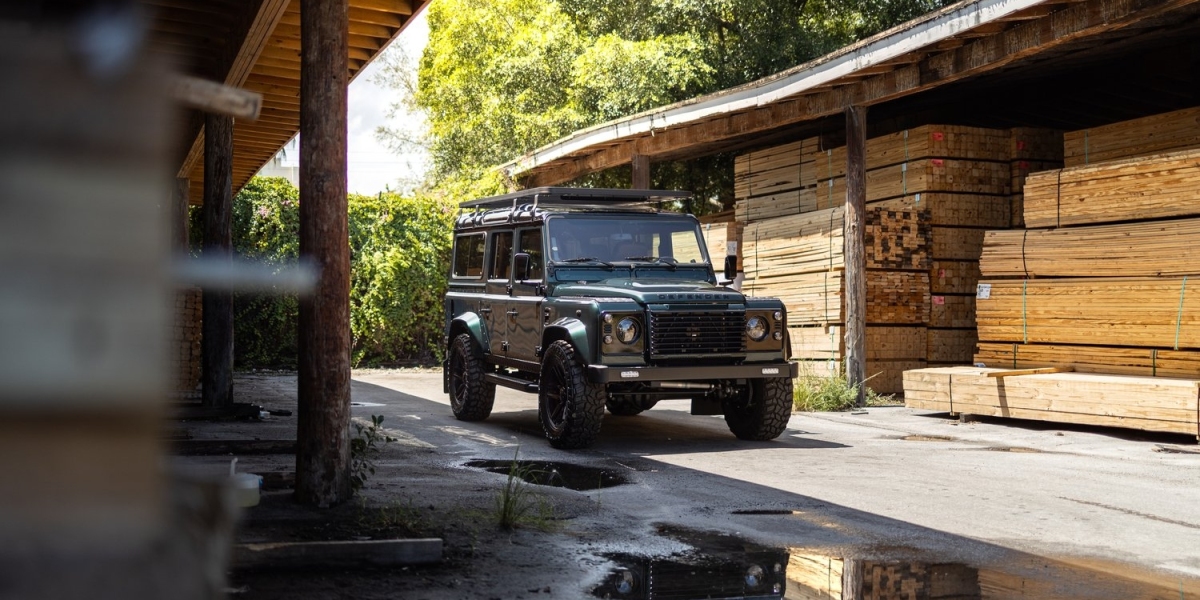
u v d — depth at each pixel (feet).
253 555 13.62
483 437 30.25
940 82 35.12
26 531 1.80
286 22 28.84
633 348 27.63
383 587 12.95
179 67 2.02
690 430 32.78
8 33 1.77
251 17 25.09
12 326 1.76
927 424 34.73
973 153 42.68
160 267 1.89
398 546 14.16
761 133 52.26
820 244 42.34
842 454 27.14
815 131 51.57
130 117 1.86
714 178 74.43
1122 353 33.22
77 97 1.82
